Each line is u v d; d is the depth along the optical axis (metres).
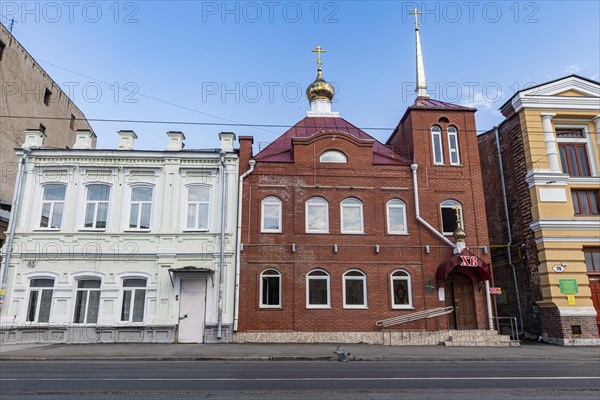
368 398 8.60
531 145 23.25
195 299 20.31
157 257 20.64
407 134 24.55
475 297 21.38
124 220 21.11
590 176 23.28
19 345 18.73
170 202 21.36
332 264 21.25
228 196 21.53
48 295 20.36
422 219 22.05
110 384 10.09
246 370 12.50
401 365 13.88
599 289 21.86
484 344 19.58
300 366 13.52
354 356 15.37
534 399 8.61
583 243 22.02
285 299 20.62
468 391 9.35
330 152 22.84
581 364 14.42
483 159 28.02
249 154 22.23
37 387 9.77
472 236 22.14
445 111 23.84
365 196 22.31
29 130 22.05
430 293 21.17
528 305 23.08
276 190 22.00
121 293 20.34
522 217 23.72
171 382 10.36
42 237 20.70
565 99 23.81
